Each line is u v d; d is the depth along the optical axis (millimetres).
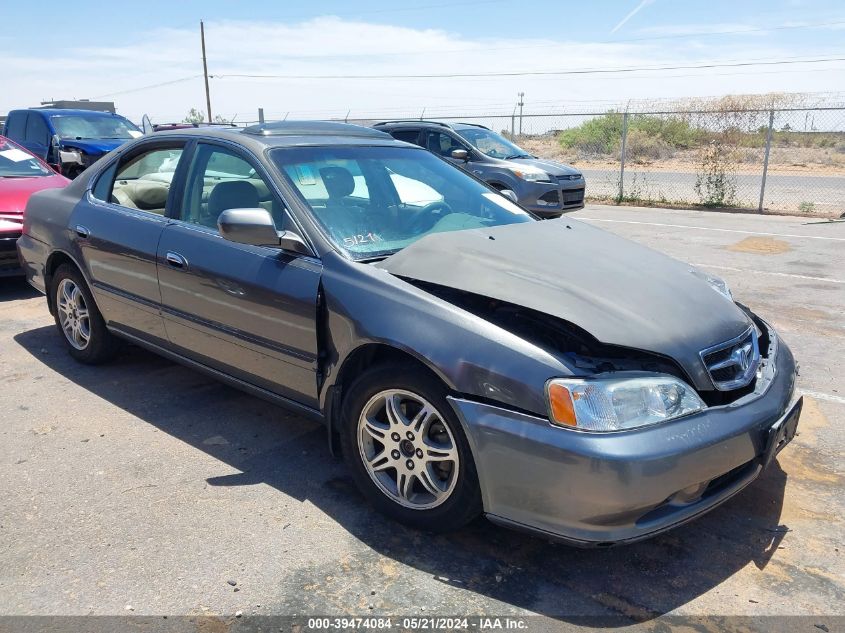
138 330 4359
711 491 2752
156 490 3369
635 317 2799
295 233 3416
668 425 2564
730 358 2883
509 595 2654
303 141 3953
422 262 3162
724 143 15977
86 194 4781
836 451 3809
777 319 6191
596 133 34219
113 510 3189
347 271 3184
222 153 3953
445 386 2787
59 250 4816
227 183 3863
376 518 3160
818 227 11930
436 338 2799
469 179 4438
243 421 4164
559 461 2504
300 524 3102
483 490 2715
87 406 4340
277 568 2793
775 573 2799
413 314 2900
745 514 3225
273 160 3693
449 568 2811
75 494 3320
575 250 3381
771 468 3637
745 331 3057
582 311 2771
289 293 3301
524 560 2871
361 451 3139
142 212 4312
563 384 2541
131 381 4762
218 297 3666
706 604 2617
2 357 5203
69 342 5090
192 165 4074
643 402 2564
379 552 2910
